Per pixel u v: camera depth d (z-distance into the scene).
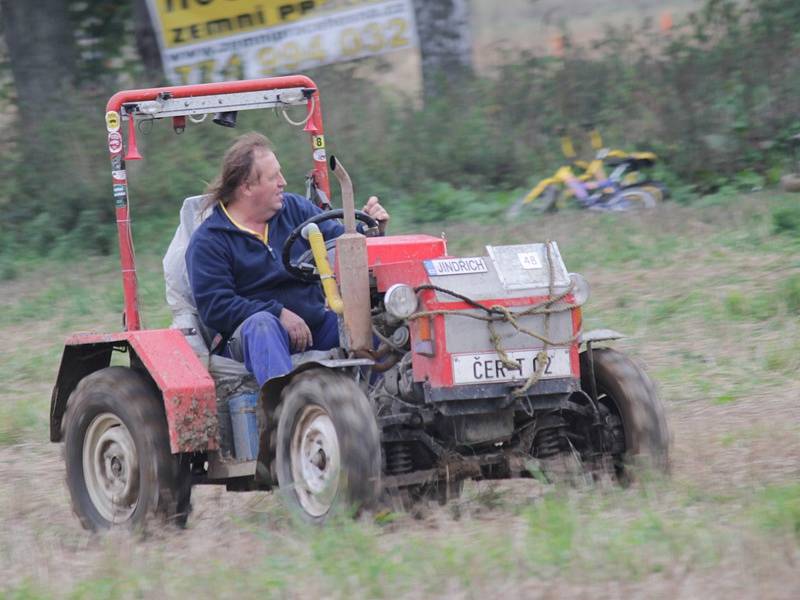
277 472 23.69
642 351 39.75
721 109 66.31
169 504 24.95
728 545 19.91
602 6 132.12
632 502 22.97
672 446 26.72
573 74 70.00
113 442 26.06
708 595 18.20
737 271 47.72
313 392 22.80
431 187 66.38
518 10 140.38
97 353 27.53
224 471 24.94
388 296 23.02
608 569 19.27
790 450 27.72
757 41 66.94
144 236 63.69
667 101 67.00
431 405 23.77
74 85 71.94
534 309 23.41
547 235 56.66
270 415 24.25
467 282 23.39
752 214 56.31
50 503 29.31
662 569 19.27
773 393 34.34
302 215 27.09
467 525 22.64
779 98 66.00
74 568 22.75
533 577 19.27
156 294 52.59
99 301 53.28
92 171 66.06
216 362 25.77
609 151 64.44
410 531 22.47
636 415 24.20
